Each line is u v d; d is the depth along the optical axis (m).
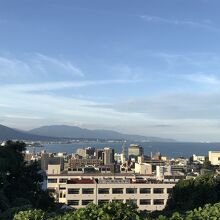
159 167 137.88
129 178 130.12
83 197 111.06
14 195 44.66
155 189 113.44
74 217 10.89
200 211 11.99
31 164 51.22
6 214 17.94
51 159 172.38
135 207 11.00
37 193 49.19
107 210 10.70
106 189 112.19
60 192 111.31
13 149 52.09
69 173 136.75
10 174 46.72
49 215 13.55
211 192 50.97
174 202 54.78
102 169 166.88
